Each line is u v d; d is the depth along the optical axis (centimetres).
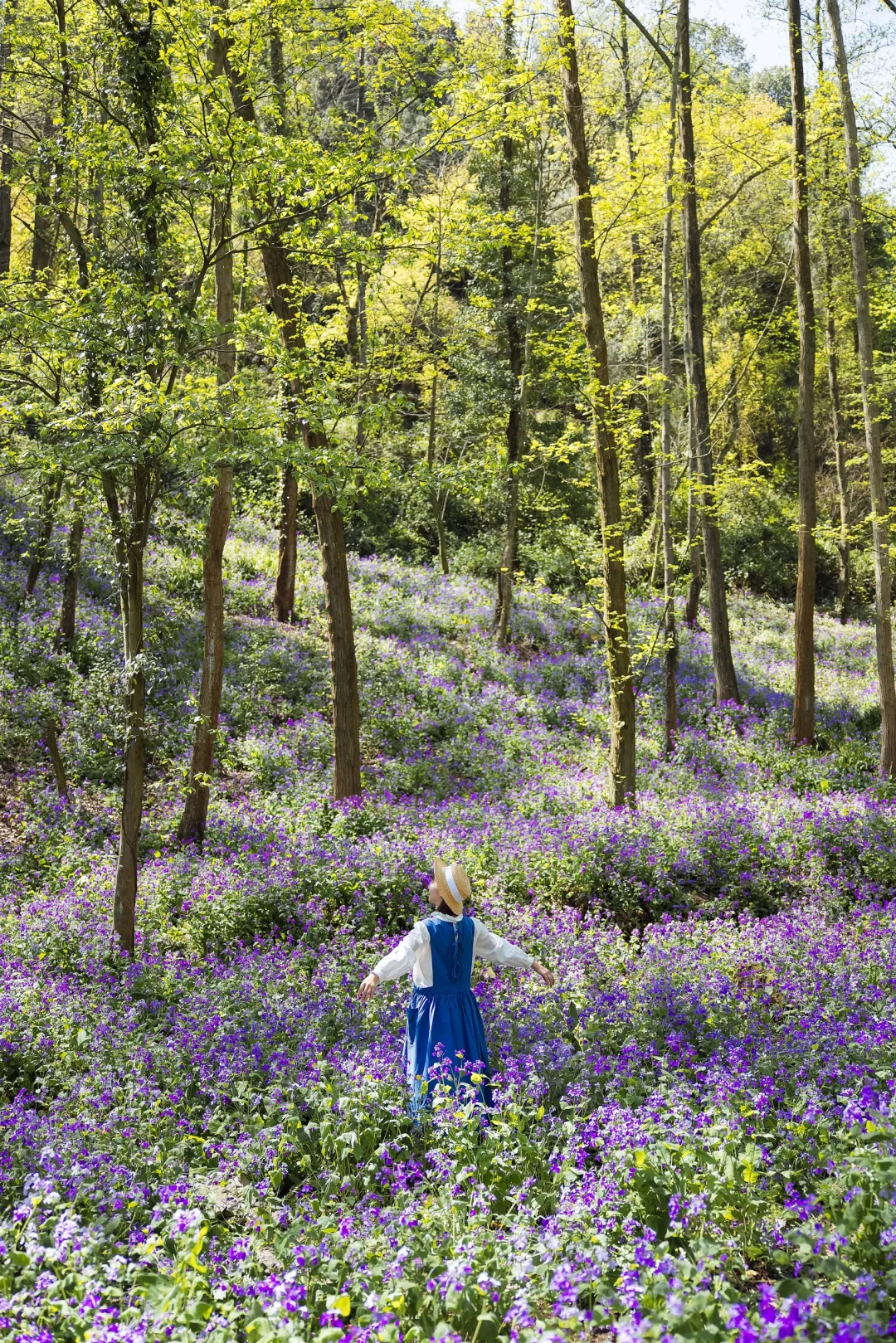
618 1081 539
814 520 1691
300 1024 627
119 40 736
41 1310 338
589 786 1363
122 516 735
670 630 1605
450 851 1055
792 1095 529
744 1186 419
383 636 2016
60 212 786
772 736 1730
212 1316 349
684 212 1770
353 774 1237
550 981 570
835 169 1766
